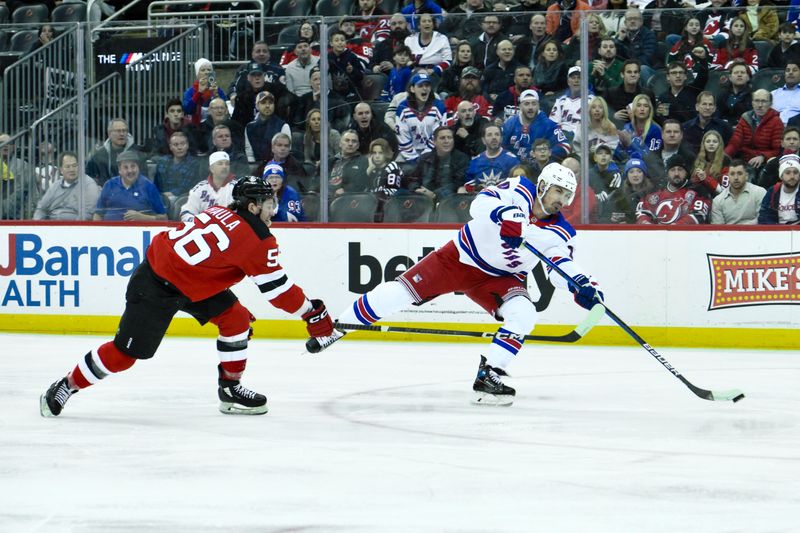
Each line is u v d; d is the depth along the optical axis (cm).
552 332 1941
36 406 1180
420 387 1359
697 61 1908
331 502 721
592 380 1442
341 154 2036
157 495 741
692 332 1903
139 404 1195
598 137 1942
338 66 2023
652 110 1922
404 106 2006
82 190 2134
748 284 1880
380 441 963
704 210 1919
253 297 2055
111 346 1076
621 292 1922
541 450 921
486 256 1216
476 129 1989
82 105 2119
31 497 735
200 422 1071
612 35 1925
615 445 949
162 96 2098
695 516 684
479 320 1959
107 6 2966
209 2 2697
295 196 2058
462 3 2569
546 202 1205
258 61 2059
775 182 1891
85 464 853
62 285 2136
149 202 2109
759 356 1758
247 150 2069
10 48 2219
